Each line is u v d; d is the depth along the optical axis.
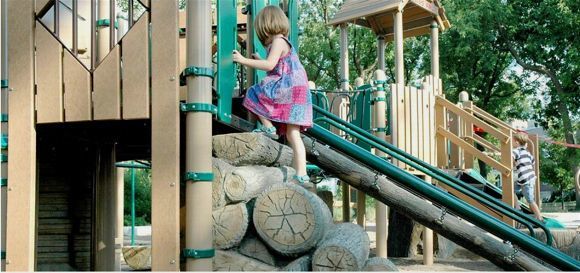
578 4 21.03
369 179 4.51
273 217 3.62
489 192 8.91
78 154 4.97
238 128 4.45
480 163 18.72
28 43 3.69
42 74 3.67
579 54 21.05
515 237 4.34
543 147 28.88
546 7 21.34
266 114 3.98
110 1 3.61
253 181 3.79
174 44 3.40
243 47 6.85
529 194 8.10
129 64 3.48
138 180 17.44
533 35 21.92
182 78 3.67
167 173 3.37
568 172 28.69
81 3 4.74
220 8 3.82
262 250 3.73
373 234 11.52
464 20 21.05
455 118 9.13
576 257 6.76
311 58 27.22
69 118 3.61
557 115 24.50
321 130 4.64
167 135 3.38
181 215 4.02
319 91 7.59
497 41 23.00
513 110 25.64
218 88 3.78
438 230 4.48
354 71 27.53
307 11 27.50
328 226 3.81
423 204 4.46
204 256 3.35
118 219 7.64
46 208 4.78
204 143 3.39
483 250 4.39
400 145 6.93
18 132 3.68
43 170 4.78
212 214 3.72
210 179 3.40
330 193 9.21
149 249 6.54
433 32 10.20
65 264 4.80
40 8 3.70
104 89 3.53
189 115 3.40
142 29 3.47
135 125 3.99
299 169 3.97
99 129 4.21
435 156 7.71
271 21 4.03
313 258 3.48
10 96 3.70
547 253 4.29
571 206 30.72
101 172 5.13
